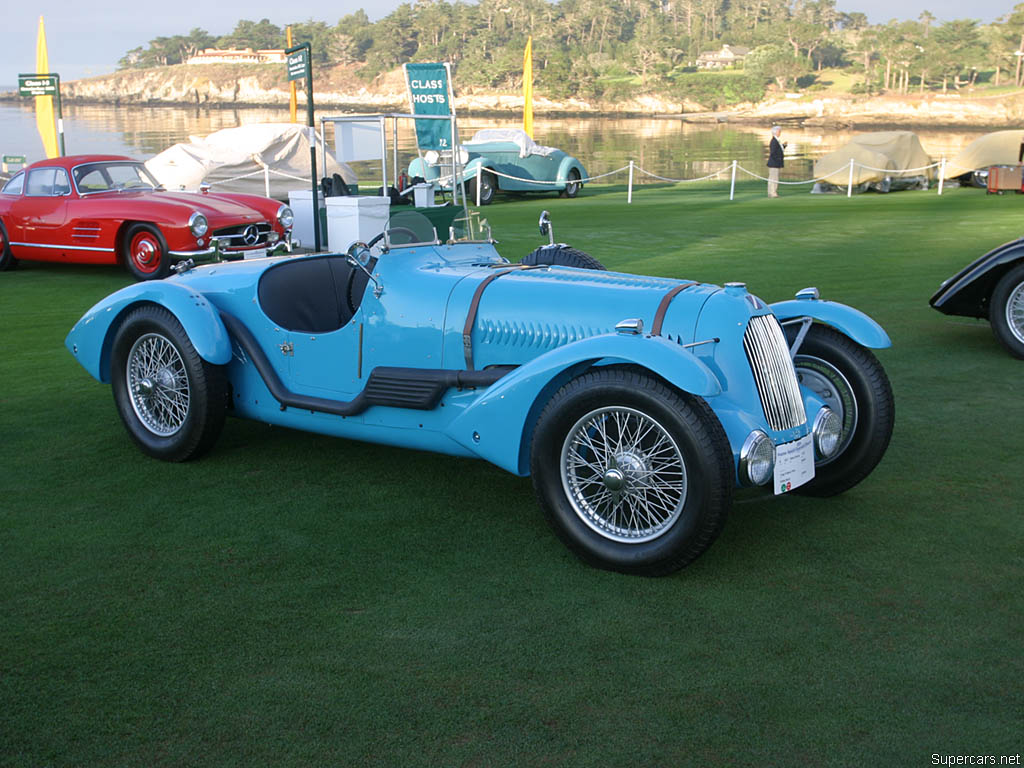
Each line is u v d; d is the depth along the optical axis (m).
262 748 2.30
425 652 2.74
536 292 3.69
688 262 10.48
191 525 3.69
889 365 6.11
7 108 156.00
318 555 3.41
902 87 162.75
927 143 49.72
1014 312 6.21
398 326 3.93
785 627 2.88
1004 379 5.76
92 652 2.74
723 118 138.38
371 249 4.44
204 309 4.28
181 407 4.44
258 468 4.37
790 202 18.59
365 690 2.55
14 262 10.98
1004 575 3.22
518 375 3.37
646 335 3.19
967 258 10.48
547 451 3.29
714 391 2.95
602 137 63.94
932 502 3.89
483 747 2.30
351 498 3.98
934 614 2.95
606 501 3.47
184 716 2.43
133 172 10.88
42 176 10.61
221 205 10.06
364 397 3.96
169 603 3.04
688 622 2.91
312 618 2.94
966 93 153.38
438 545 3.50
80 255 10.27
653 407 3.06
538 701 2.49
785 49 181.38
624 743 2.32
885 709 2.45
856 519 3.73
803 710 2.45
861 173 20.83
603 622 2.91
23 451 4.60
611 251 11.48
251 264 4.70
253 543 3.51
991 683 2.56
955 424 4.91
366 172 31.25
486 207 18.56
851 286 8.80
